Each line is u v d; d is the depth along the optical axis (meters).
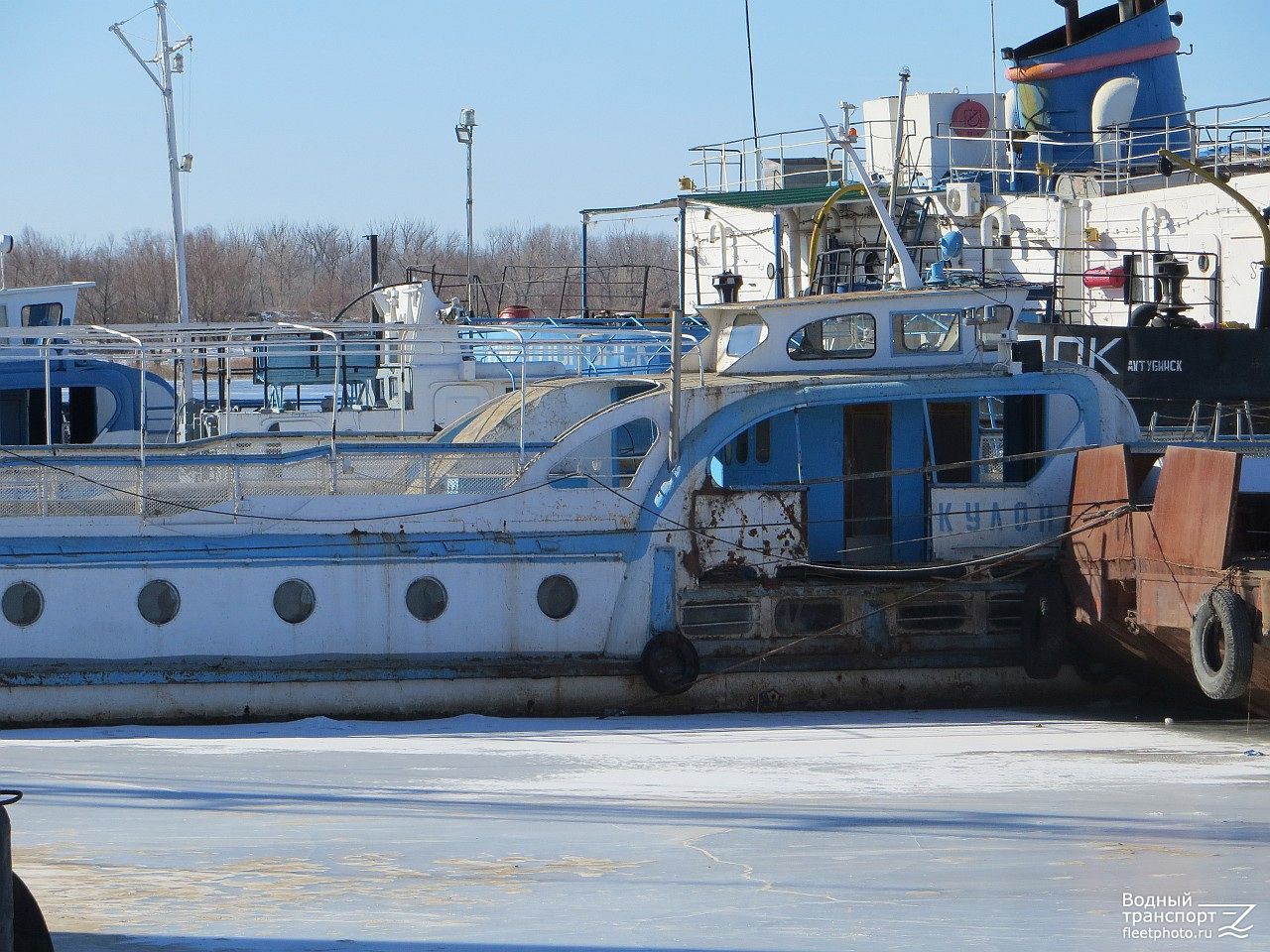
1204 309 54.03
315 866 18.22
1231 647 30.72
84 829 20.59
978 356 38.38
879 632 36.22
